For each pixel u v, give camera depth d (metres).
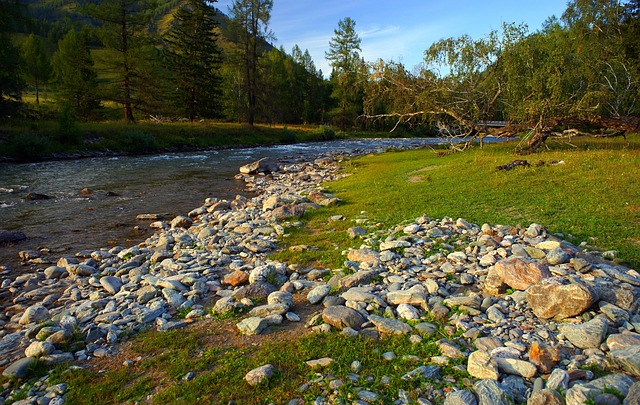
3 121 33.22
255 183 22.14
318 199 14.45
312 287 6.96
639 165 14.01
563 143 24.38
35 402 4.29
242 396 4.18
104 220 13.85
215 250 9.69
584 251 7.27
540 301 5.25
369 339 5.08
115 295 7.18
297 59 103.06
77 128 33.91
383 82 29.69
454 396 3.76
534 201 11.30
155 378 4.64
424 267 7.31
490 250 7.67
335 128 76.56
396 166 23.52
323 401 4.01
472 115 28.50
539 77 22.77
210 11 58.66
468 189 13.79
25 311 6.58
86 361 5.07
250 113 57.84
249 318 5.72
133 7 47.44
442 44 26.61
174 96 58.38
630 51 29.39
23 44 60.72
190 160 32.91
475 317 5.35
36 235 11.97
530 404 3.57
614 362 4.06
